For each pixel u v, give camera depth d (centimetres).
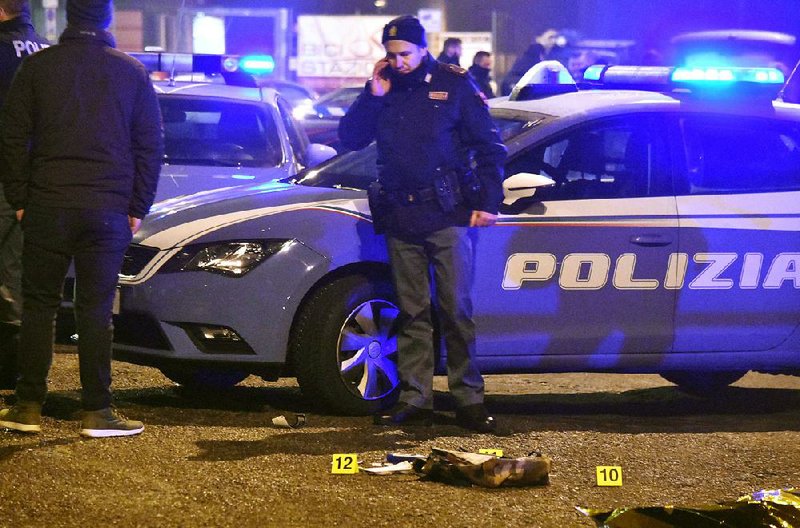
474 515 1194
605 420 1700
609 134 1703
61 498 1198
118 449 1377
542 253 1634
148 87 1430
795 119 1783
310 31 7538
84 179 1398
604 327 1669
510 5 8688
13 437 1413
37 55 1406
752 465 1441
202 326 1551
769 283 1727
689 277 1692
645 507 1132
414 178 1515
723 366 1739
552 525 1175
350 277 1590
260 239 1561
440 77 1517
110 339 1430
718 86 1762
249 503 1202
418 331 1562
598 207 1664
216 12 7100
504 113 1755
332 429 1521
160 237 1567
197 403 1684
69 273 1670
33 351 1423
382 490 1262
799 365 1767
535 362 1656
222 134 2430
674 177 1708
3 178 1417
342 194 1650
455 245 1535
